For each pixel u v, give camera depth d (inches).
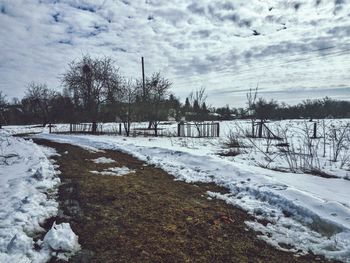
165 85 911.7
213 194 218.2
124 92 847.7
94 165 315.9
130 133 842.2
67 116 1337.4
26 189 209.2
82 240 136.9
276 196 198.5
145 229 151.0
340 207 169.5
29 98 1659.7
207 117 1023.6
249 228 158.4
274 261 124.7
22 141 542.6
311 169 297.7
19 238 126.6
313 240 144.4
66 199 196.5
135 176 269.7
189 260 121.8
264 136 654.5
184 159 343.9
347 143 505.4
